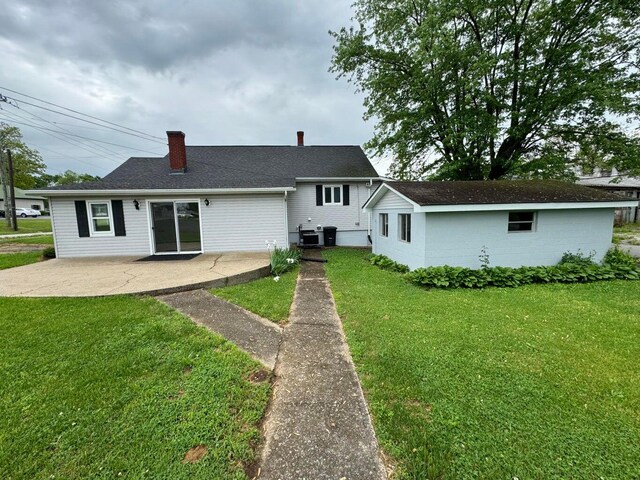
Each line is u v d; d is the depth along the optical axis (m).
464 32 12.18
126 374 2.78
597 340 3.51
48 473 1.74
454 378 2.72
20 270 7.15
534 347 3.33
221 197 9.46
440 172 12.82
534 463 1.79
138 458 1.84
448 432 2.05
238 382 2.68
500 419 2.17
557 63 11.08
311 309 4.80
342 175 13.21
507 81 11.35
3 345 3.34
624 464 1.78
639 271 6.88
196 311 4.58
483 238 7.23
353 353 3.25
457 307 4.77
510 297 5.34
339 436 2.04
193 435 2.03
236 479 1.71
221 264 7.68
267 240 9.75
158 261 8.17
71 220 8.90
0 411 2.26
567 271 6.70
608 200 7.23
